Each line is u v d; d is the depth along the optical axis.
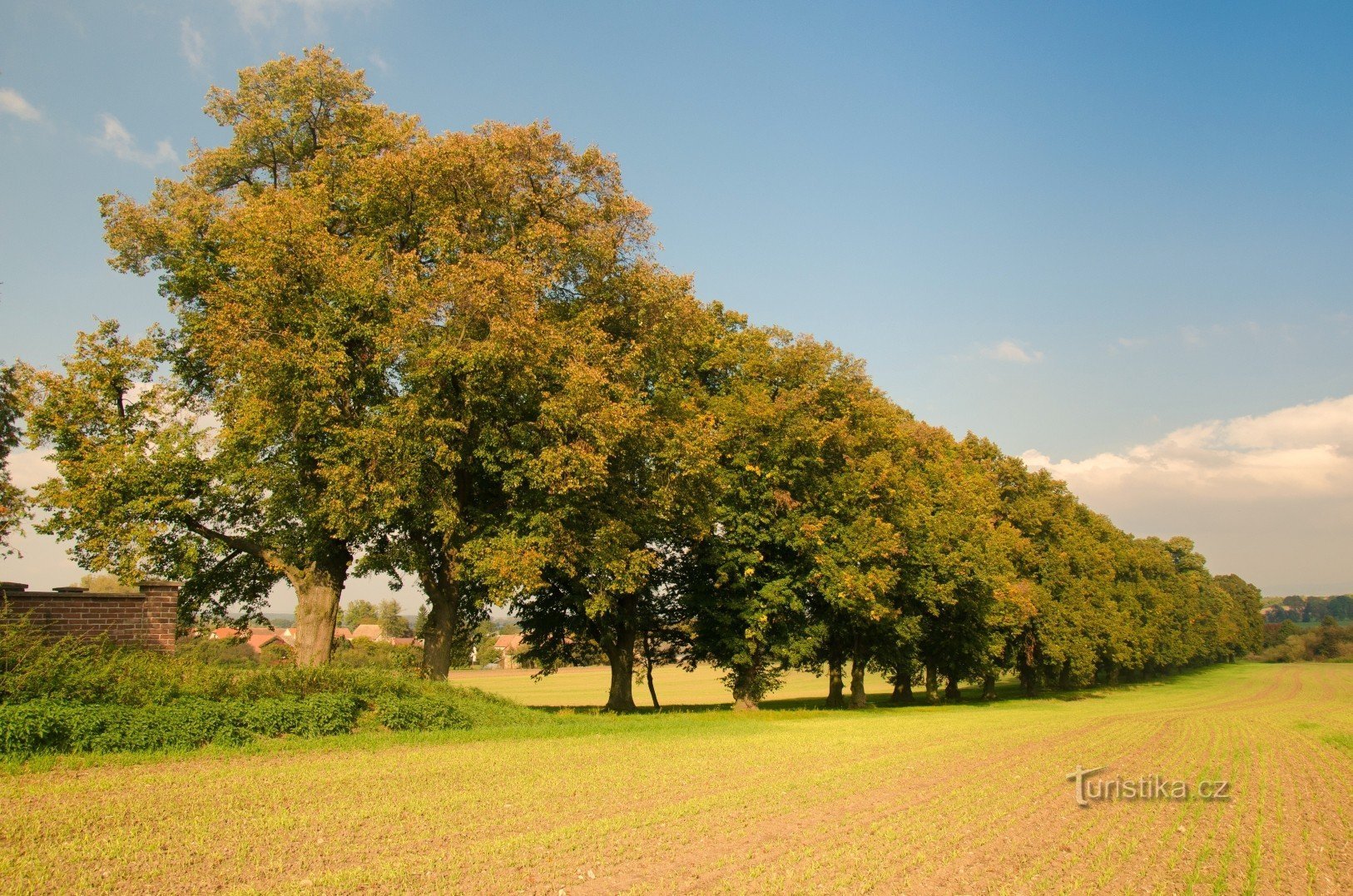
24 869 8.53
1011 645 57.88
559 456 22.95
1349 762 21.19
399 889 8.57
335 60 28.78
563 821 11.82
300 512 24.30
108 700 15.98
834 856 10.57
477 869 9.40
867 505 35.62
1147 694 67.25
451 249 25.03
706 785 15.05
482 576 24.33
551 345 23.58
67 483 23.31
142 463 23.36
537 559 23.02
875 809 13.56
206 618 29.31
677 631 39.25
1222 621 130.75
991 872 10.27
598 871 9.54
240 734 16.45
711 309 39.62
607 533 25.39
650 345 28.64
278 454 24.02
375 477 22.42
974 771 17.89
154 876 8.58
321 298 23.25
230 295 23.92
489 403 23.98
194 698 16.92
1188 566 122.56
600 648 38.19
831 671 43.09
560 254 26.33
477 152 25.38
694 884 9.22
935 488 45.81
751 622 33.84
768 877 9.58
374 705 20.12
